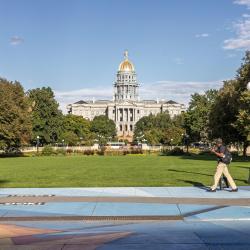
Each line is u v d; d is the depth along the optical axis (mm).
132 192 20938
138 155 89562
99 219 14516
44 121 119562
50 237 11977
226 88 71312
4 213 15461
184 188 22438
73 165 47156
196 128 109438
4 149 86562
